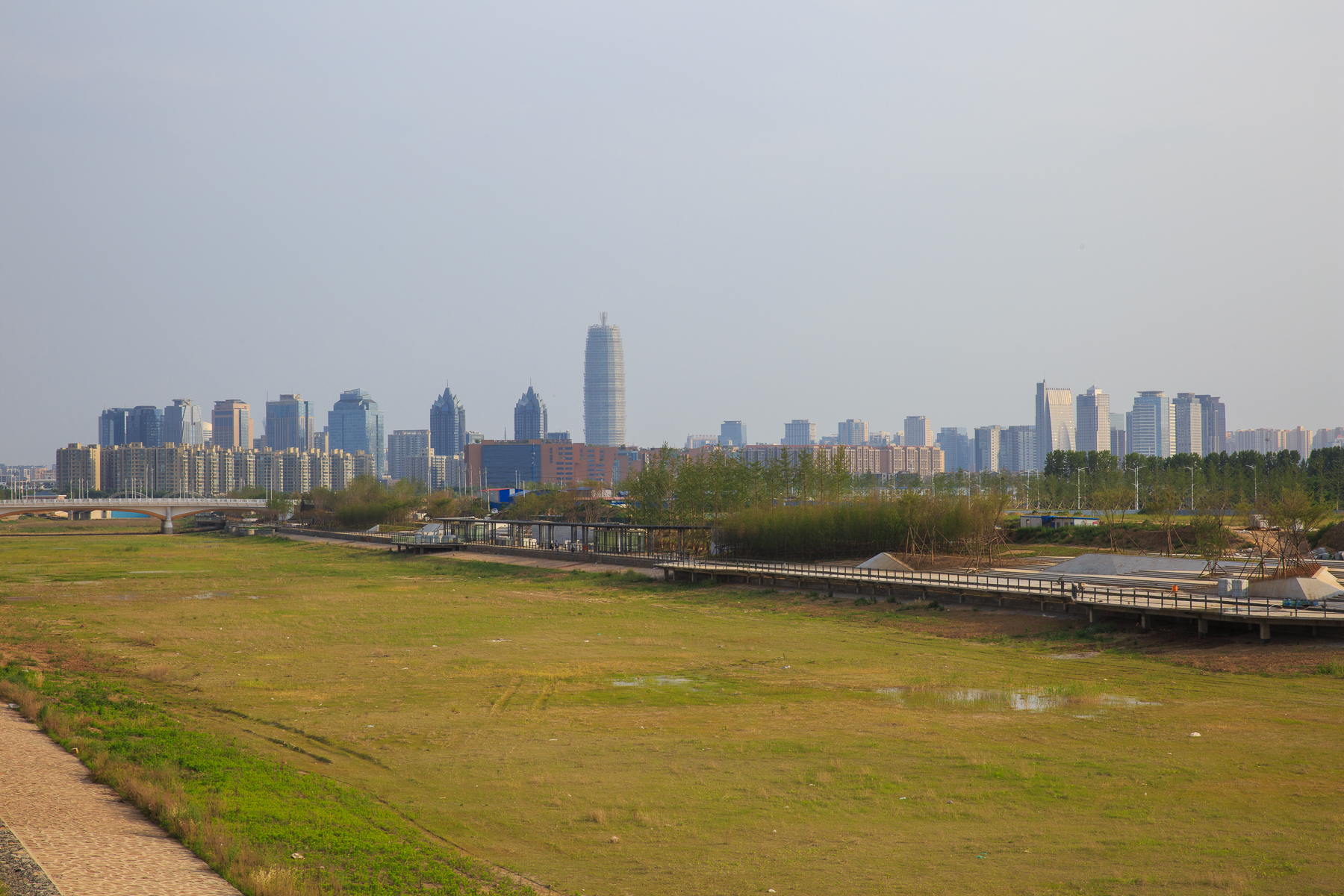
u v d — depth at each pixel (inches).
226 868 962.7
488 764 1534.2
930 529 4906.5
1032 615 3075.8
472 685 2203.5
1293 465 7480.3
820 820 1257.4
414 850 1090.1
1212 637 2529.5
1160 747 1576.0
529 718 1873.8
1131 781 1393.9
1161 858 1095.6
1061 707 1913.1
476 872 1037.8
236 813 1157.1
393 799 1346.0
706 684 2219.5
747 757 1568.7
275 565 5984.3
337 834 1117.1
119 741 1513.3
